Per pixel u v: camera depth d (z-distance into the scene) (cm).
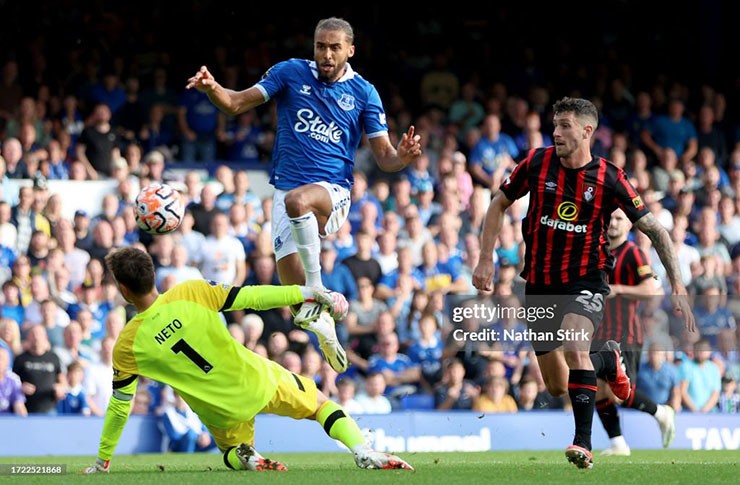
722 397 4981
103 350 4409
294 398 2384
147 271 2308
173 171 5588
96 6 6088
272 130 5956
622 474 2336
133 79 5762
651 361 4769
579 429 2517
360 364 4831
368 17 6781
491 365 4600
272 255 5134
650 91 7056
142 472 2448
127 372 2358
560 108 2559
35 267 4669
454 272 5325
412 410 4678
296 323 2380
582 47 7025
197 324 2319
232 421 2356
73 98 5547
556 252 2598
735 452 3906
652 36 7244
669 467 2569
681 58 7269
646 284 3381
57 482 2164
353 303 4953
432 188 5800
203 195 5097
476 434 4319
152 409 4256
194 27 6306
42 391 4241
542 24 7044
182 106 5819
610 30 7181
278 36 6500
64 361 4384
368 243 5109
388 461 2353
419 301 4966
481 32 6888
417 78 6600
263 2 6525
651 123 6475
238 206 5116
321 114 2689
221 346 2330
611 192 2569
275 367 2389
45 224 4894
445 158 5822
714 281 5572
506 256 5447
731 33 7438
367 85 2748
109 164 5294
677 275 2605
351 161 2748
